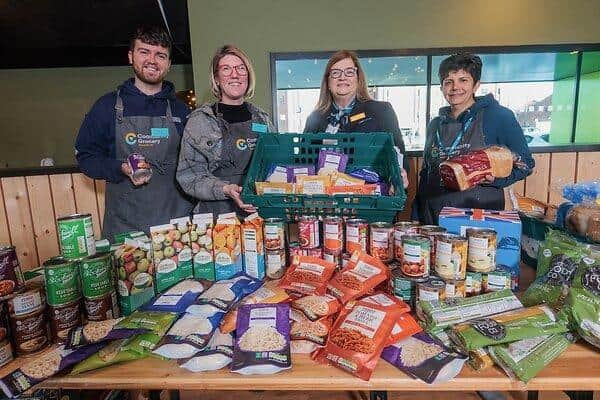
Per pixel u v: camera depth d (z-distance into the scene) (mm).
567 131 3238
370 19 2973
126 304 1015
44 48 3527
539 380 758
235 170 1601
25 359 857
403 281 955
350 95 1804
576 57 3098
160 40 1603
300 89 3164
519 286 1121
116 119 1646
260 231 1118
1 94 4402
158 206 1709
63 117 4508
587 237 994
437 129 1833
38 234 2453
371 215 1112
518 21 2955
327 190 1129
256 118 1651
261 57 3037
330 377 783
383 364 812
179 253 1107
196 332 867
